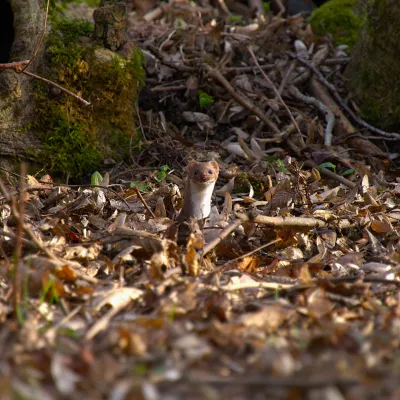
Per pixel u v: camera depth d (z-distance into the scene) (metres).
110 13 9.23
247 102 10.02
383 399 3.06
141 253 5.42
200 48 11.12
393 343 3.75
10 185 8.27
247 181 8.42
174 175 8.70
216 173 6.77
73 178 8.98
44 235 6.22
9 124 8.82
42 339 3.72
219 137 9.91
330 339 3.76
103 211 6.99
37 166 8.84
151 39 11.37
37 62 9.11
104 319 4.07
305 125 10.03
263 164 8.94
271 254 6.24
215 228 6.08
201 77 10.42
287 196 7.16
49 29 9.28
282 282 5.25
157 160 9.20
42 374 3.31
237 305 4.54
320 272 5.72
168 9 13.45
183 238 6.24
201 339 3.73
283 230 6.34
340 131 10.06
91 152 9.05
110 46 9.38
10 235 5.42
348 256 6.12
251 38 11.52
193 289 4.58
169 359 3.45
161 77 10.55
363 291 4.81
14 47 9.16
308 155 9.33
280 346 3.70
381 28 10.15
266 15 14.65
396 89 10.16
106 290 4.68
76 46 9.20
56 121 8.95
